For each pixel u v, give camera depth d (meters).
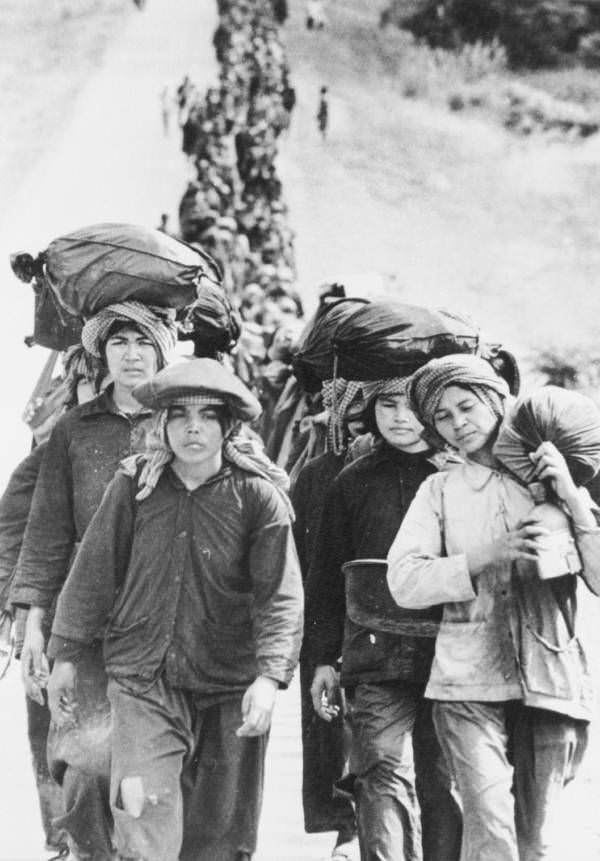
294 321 34.62
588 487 7.79
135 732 7.51
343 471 8.73
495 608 7.46
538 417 7.52
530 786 7.47
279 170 40.12
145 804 7.43
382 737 8.20
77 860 8.19
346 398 9.34
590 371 39.81
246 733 7.48
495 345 10.41
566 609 7.45
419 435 8.61
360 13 40.78
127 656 7.61
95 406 8.64
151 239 8.77
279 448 18.52
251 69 39.03
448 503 7.66
